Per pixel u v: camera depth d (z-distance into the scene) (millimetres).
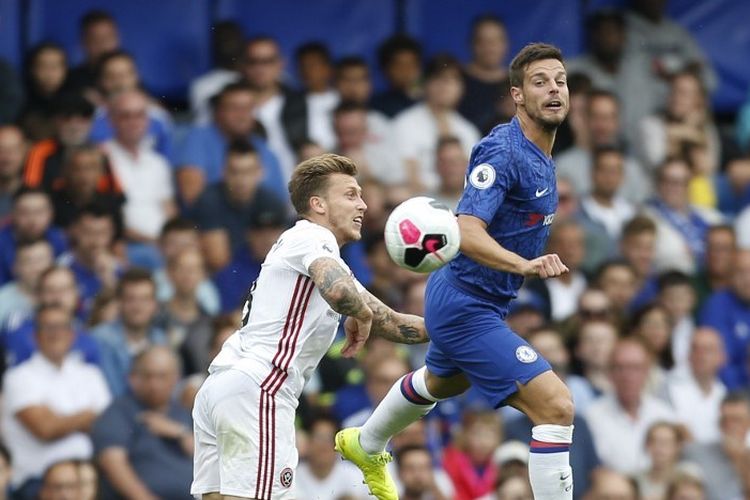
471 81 52094
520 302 45688
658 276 48594
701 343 46344
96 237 43500
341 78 50969
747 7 59688
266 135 49000
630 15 56656
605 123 51625
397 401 27469
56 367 39844
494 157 25328
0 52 50344
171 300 42844
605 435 42938
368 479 28344
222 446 25531
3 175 44969
